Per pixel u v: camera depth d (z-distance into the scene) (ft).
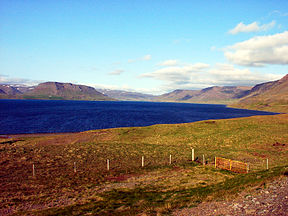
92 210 56.80
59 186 81.56
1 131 272.72
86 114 529.45
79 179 90.53
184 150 152.56
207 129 214.07
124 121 398.62
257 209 43.37
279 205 42.88
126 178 93.35
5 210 60.59
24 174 96.22
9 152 139.74
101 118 441.68
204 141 178.19
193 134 201.57
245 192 55.21
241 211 43.98
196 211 47.85
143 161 119.96
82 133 228.43
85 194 72.84
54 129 293.02
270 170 78.18
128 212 52.31
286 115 259.60
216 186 69.41
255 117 252.01
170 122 401.49
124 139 199.72
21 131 273.95
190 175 94.68
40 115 482.69
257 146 152.05
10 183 84.43
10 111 583.58
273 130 192.85
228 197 53.47
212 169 103.81
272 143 156.15
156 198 63.72
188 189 71.41
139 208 54.60
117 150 148.66
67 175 95.86
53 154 135.85
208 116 569.23
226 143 168.04
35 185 82.43
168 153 143.23
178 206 52.60
